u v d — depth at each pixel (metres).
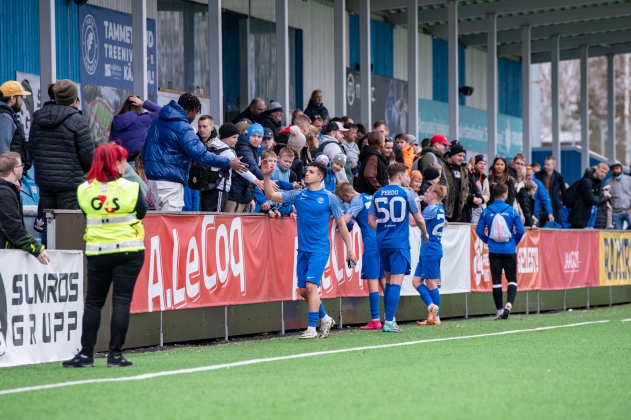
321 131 20.66
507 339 13.88
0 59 18.62
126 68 22.05
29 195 17.53
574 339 13.88
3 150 12.39
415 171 18.62
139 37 18.45
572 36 38.00
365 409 7.42
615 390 8.55
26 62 19.25
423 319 18.67
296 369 9.91
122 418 7.06
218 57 20.28
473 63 38.62
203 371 9.73
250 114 19.67
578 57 40.59
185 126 13.38
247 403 7.68
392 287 15.46
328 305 16.17
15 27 18.97
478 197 21.00
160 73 22.83
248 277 14.47
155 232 12.62
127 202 9.96
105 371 9.80
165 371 9.73
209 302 13.64
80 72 20.56
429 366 10.22
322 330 14.36
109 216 10.01
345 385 8.69
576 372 9.78
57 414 7.25
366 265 16.08
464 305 19.83
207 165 13.41
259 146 16.88
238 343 13.52
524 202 22.95
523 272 21.56
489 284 20.77
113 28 21.59
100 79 21.17
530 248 21.86
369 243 15.99
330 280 16.11
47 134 12.29
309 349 12.34
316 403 7.69
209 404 7.63
